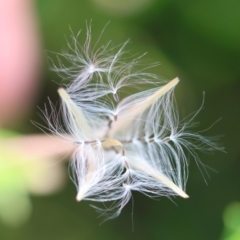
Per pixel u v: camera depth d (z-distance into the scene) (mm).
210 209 122
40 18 129
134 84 108
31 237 123
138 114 99
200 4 128
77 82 97
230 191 122
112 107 98
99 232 123
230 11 127
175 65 127
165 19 128
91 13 129
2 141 121
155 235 122
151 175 97
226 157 123
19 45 127
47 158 121
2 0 128
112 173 98
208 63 127
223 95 125
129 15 128
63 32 128
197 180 123
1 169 121
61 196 124
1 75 125
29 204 123
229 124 124
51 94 125
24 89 125
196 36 128
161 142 100
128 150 98
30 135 121
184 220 122
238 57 126
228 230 116
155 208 123
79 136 96
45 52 124
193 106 125
